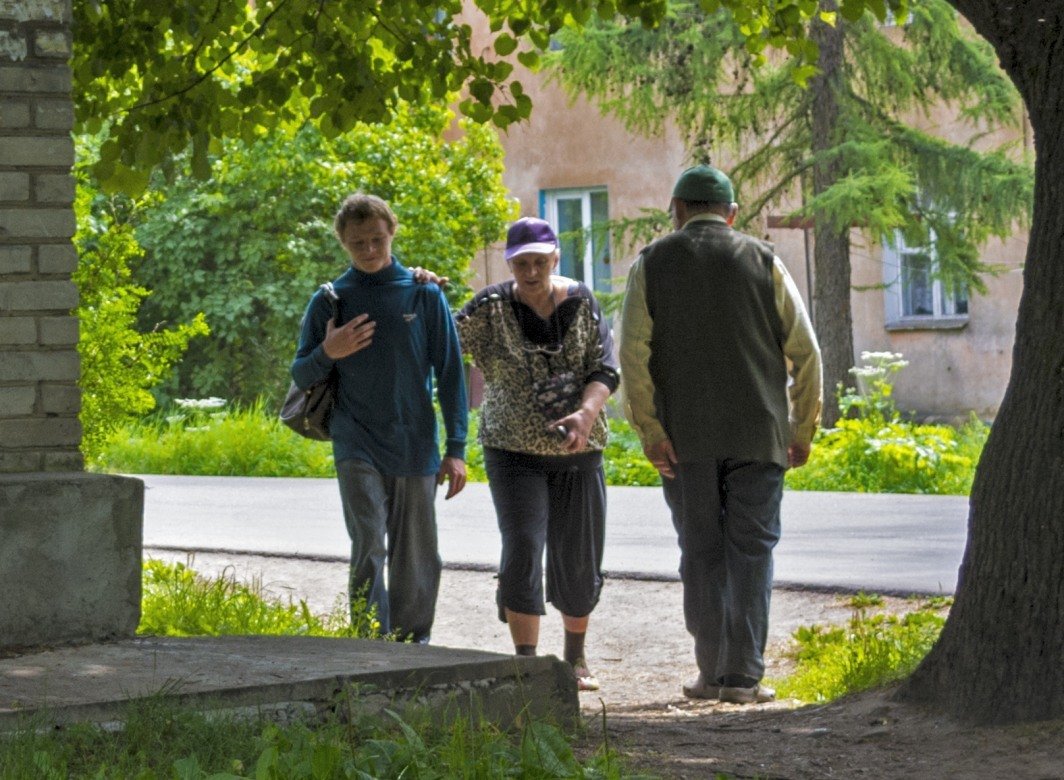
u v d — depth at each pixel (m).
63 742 6.57
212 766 6.27
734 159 33.56
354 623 10.84
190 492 25.36
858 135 30.72
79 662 7.98
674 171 40.38
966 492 24.73
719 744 8.11
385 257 11.16
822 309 32.44
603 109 32.12
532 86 42.09
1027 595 7.91
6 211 9.00
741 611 10.32
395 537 11.23
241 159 35.84
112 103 12.83
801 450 10.84
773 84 31.58
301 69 12.27
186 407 33.19
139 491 8.98
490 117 12.55
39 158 9.09
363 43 12.41
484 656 8.19
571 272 42.09
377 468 11.08
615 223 33.28
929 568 15.56
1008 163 30.64
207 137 12.34
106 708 6.86
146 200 20.89
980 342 37.75
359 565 10.95
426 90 12.66
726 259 10.40
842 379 32.25
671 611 14.05
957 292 33.75
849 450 26.02
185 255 36.56
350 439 11.06
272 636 9.01
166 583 12.64
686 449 10.41
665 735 8.44
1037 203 8.12
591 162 41.50
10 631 8.56
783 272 10.48
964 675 8.13
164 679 7.45
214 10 12.02
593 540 11.17
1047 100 8.03
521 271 10.88
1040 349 8.03
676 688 11.30
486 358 11.05
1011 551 7.99
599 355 11.07
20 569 8.62
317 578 16.03
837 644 11.65
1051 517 7.89
